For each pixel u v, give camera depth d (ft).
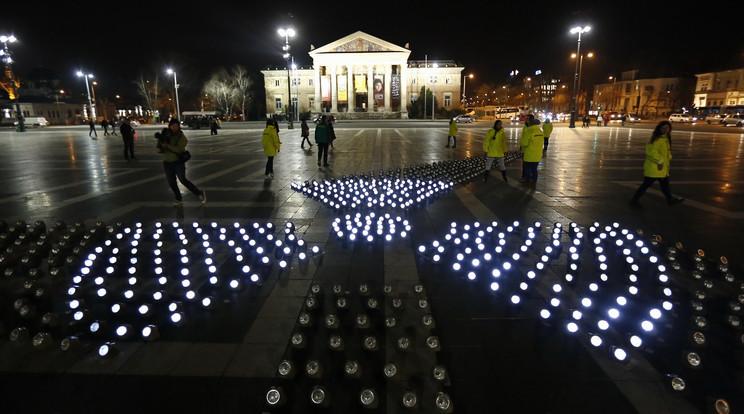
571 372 10.09
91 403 9.20
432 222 22.44
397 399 9.25
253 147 71.05
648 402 9.14
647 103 242.37
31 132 132.87
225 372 10.11
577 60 131.44
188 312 12.91
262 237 20.04
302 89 275.39
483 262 16.57
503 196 28.96
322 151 44.93
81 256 17.76
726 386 9.68
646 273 15.83
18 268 16.48
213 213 24.63
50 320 12.24
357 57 247.70
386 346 11.08
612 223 22.29
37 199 28.84
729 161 47.29
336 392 9.47
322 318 12.43
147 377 9.98
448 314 12.67
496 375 9.98
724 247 18.44
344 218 23.22
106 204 27.17
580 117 232.12
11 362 10.57
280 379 9.84
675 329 12.06
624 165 45.19
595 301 13.56
